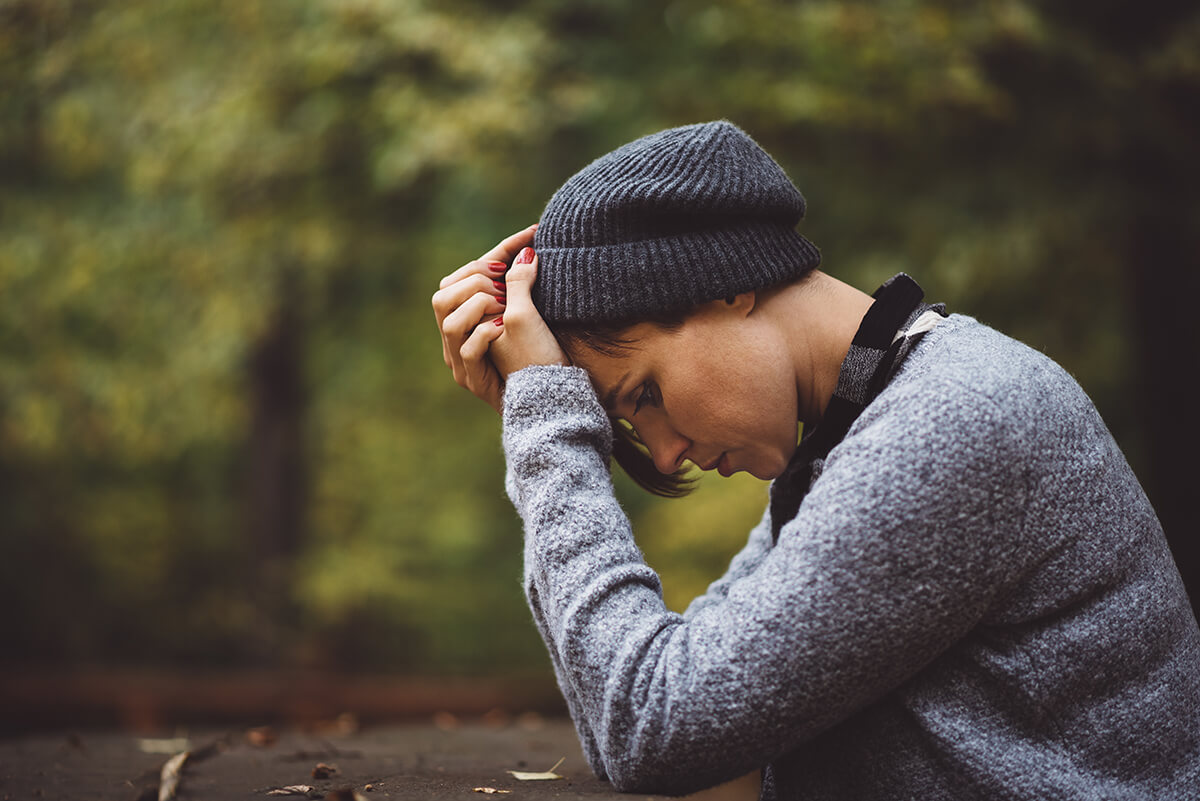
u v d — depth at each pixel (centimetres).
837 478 114
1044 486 112
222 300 733
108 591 945
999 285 572
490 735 252
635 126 605
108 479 970
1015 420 112
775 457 130
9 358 757
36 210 721
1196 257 559
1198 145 502
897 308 125
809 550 112
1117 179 520
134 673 512
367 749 211
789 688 110
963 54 482
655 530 732
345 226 700
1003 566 111
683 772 113
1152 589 117
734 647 112
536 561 126
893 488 110
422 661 1048
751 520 684
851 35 490
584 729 141
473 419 1024
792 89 514
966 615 111
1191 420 565
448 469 1059
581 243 129
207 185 672
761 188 126
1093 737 114
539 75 595
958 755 114
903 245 578
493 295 142
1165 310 566
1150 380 579
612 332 129
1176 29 498
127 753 202
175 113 645
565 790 140
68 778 164
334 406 1013
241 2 627
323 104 627
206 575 1013
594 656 117
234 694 490
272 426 835
